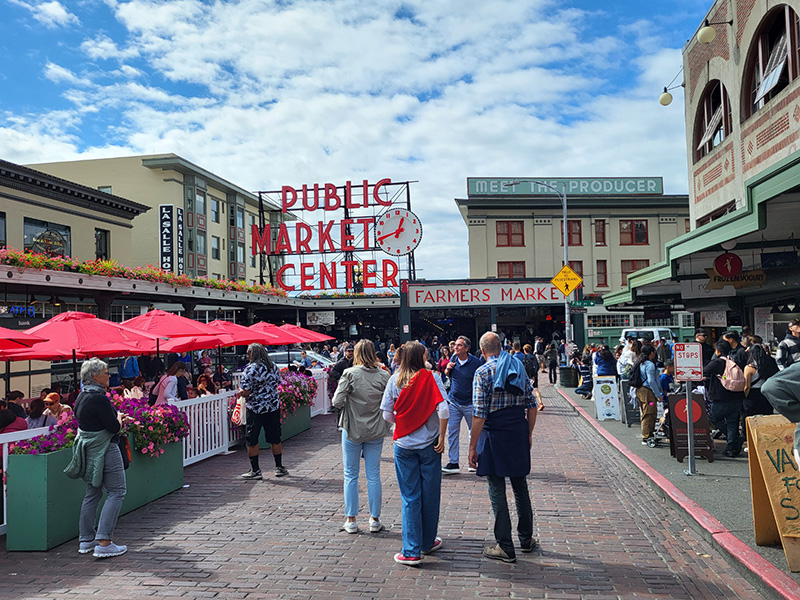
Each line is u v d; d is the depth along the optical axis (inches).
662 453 387.5
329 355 1217.4
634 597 183.8
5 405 388.8
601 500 295.4
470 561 214.5
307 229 1600.6
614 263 1759.4
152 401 436.5
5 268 584.4
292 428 494.3
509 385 212.7
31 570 214.8
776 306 621.0
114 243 1122.0
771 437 205.3
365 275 1537.9
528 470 215.3
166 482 314.2
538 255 1758.1
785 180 333.1
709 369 373.1
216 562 217.6
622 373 569.3
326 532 249.3
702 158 728.3
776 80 533.6
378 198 1600.6
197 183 1647.4
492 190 1800.0
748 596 184.4
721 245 500.4
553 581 196.1
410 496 215.5
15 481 237.1
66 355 481.7
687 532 244.8
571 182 1808.6
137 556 225.9
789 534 192.4
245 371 345.7
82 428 228.5
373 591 189.9
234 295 1060.5
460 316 1742.1
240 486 331.6
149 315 487.2
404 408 219.0
